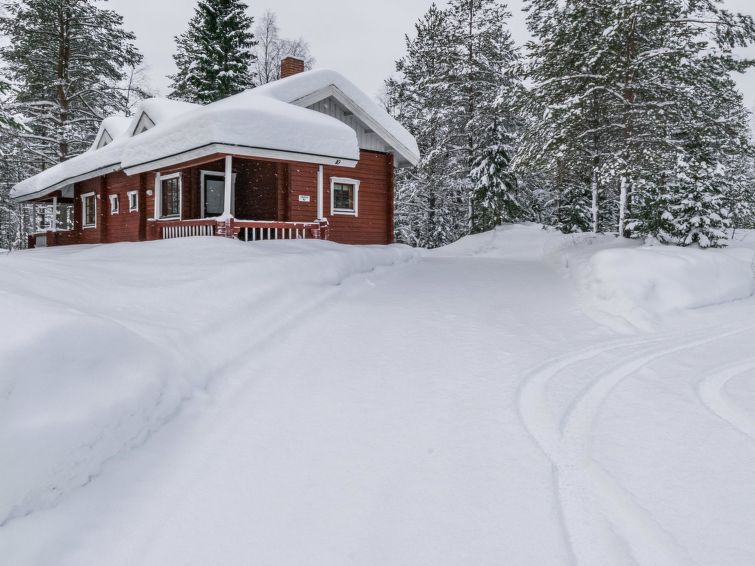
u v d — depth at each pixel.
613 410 4.63
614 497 3.28
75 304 5.51
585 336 7.22
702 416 4.45
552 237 19.38
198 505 3.46
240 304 7.19
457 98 25.41
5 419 3.32
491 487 3.47
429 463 3.83
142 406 4.23
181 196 16.80
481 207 25.52
